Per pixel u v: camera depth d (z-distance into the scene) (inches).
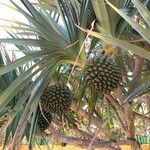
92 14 47.4
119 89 51.8
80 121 65.8
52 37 47.4
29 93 46.0
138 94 35.4
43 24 47.4
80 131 63.1
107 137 63.2
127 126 59.8
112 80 45.1
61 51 48.0
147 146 115.9
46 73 47.6
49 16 49.9
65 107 52.9
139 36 47.9
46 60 47.1
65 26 48.3
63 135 64.1
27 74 44.1
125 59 64.6
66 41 48.4
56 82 59.5
